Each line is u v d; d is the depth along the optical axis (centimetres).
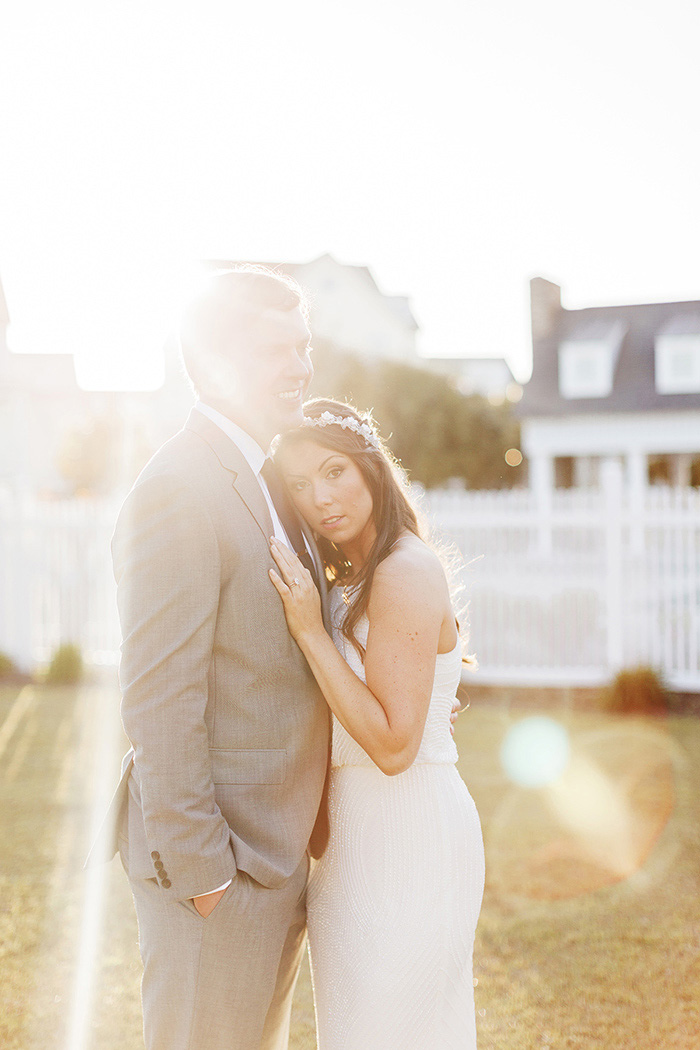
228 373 214
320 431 226
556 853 472
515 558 927
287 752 211
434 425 2805
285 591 208
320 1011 228
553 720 770
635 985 348
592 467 2853
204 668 198
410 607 212
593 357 2717
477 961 367
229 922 200
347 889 223
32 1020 326
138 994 346
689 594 869
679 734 716
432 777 223
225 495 204
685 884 434
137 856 207
